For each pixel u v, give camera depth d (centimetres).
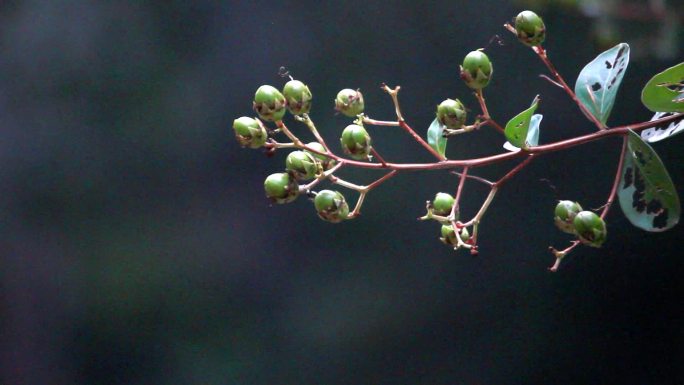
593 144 142
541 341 146
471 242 74
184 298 157
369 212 149
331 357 151
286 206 156
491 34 147
